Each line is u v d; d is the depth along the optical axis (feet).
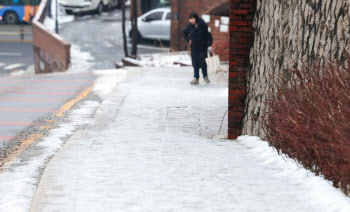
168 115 71.72
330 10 43.83
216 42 160.04
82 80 112.68
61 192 36.35
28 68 203.82
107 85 101.09
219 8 209.87
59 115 73.77
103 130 63.16
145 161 45.83
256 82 58.70
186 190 36.73
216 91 91.20
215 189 36.94
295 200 34.19
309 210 32.27
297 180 38.60
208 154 49.26
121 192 36.32
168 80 105.91
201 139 58.59
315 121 36.24
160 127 65.26
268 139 50.16
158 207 33.19
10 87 106.52
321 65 45.06
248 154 49.26
